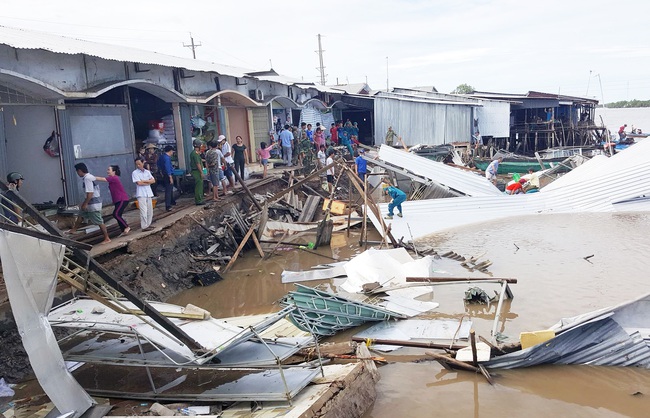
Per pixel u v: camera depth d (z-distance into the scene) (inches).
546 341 316.8
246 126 901.8
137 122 700.7
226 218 622.5
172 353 277.3
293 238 649.6
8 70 403.9
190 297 469.7
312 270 532.1
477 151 1298.0
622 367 317.7
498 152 1264.8
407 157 900.0
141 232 481.4
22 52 424.8
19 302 212.1
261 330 280.7
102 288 281.3
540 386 301.9
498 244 625.6
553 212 808.3
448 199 794.8
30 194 494.0
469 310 417.1
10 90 439.2
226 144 701.3
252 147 912.3
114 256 430.6
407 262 506.9
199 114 751.7
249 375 279.7
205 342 270.8
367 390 290.2
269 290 483.8
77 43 534.6
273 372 279.7
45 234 220.7
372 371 307.9
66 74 473.4
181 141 703.1
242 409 253.8
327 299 374.0
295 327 369.4
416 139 1344.7
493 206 806.5
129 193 594.2
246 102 860.6
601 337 322.7
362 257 493.0
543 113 1637.6
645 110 4500.5
